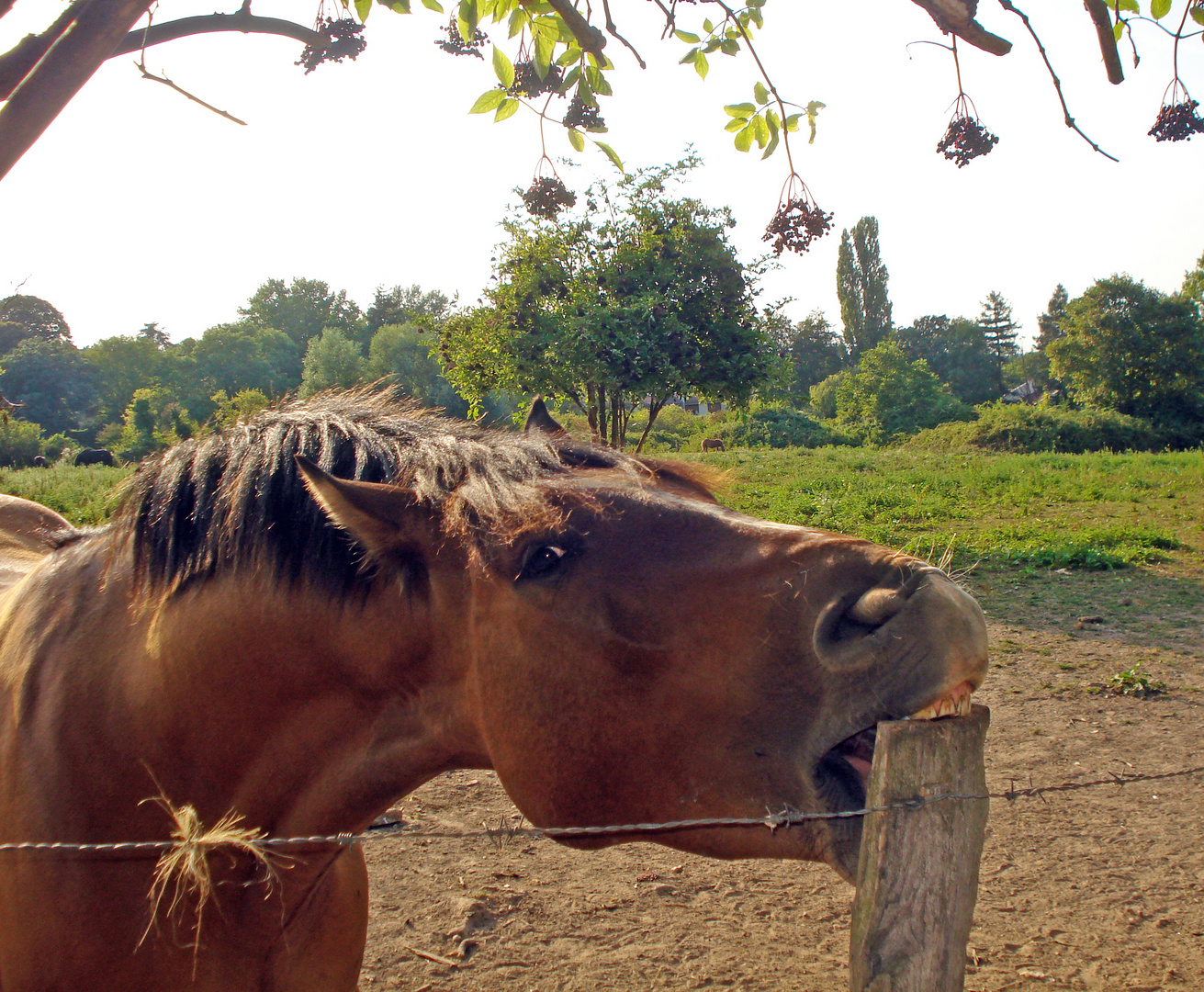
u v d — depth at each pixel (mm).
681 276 12930
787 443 37906
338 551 1602
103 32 1204
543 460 1648
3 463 32281
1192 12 1943
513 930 3301
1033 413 33969
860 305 79000
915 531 11859
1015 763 4703
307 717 1683
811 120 2182
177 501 1737
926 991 1145
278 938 1771
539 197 2160
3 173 1179
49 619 1880
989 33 1560
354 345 53844
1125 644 6742
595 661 1408
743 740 1311
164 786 1685
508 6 2025
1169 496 15102
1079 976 3012
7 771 1733
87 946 1601
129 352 65438
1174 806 4211
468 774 4762
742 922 3385
